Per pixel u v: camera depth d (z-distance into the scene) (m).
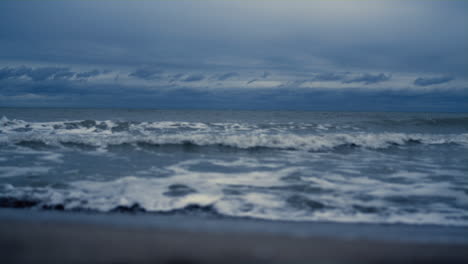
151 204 5.87
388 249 2.80
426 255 2.71
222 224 4.62
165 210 5.58
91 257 2.37
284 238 3.04
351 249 2.73
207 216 5.31
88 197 6.20
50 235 2.93
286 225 4.77
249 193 6.71
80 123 17.61
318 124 20.44
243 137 12.50
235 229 4.05
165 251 2.54
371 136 13.95
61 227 3.26
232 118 27.12
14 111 32.19
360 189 7.19
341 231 4.39
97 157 10.03
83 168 8.55
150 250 2.56
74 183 7.14
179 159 10.06
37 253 2.44
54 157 9.86
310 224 4.93
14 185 6.91
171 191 6.71
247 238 2.99
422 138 14.43
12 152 10.42
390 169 9.23
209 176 8.03
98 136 13.59
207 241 2.84
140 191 6.66
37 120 22.19
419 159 10.85
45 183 7.09
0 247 2.57
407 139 14.18
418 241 3.66
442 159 10.88
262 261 2.33
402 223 5.20
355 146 12.84
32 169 8.32
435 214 5.72
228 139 12.38
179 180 7.58
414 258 2.61
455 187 7.46
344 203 6.23
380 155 11.49
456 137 15.19
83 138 12.20
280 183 7.52
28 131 15.38
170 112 36.81
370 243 2.98
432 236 4.31
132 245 2.68
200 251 2.55
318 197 6.55
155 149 11.47
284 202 6.20
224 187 7.10
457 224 5.21
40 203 5.80
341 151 12.05
